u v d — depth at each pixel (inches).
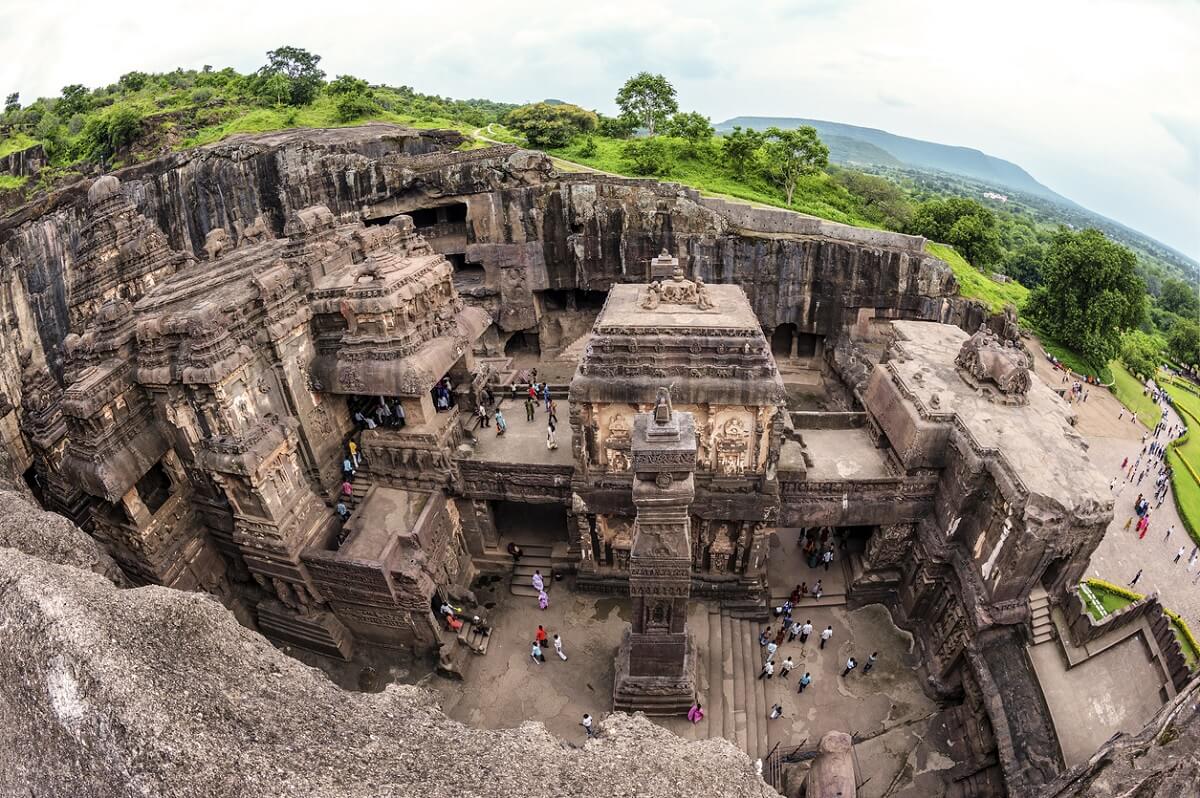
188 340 817.5
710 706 874.8
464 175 1644.9
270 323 904.3
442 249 1765.5
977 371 967.6
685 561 709.3
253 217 1877.5
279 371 932.0
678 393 900.6
